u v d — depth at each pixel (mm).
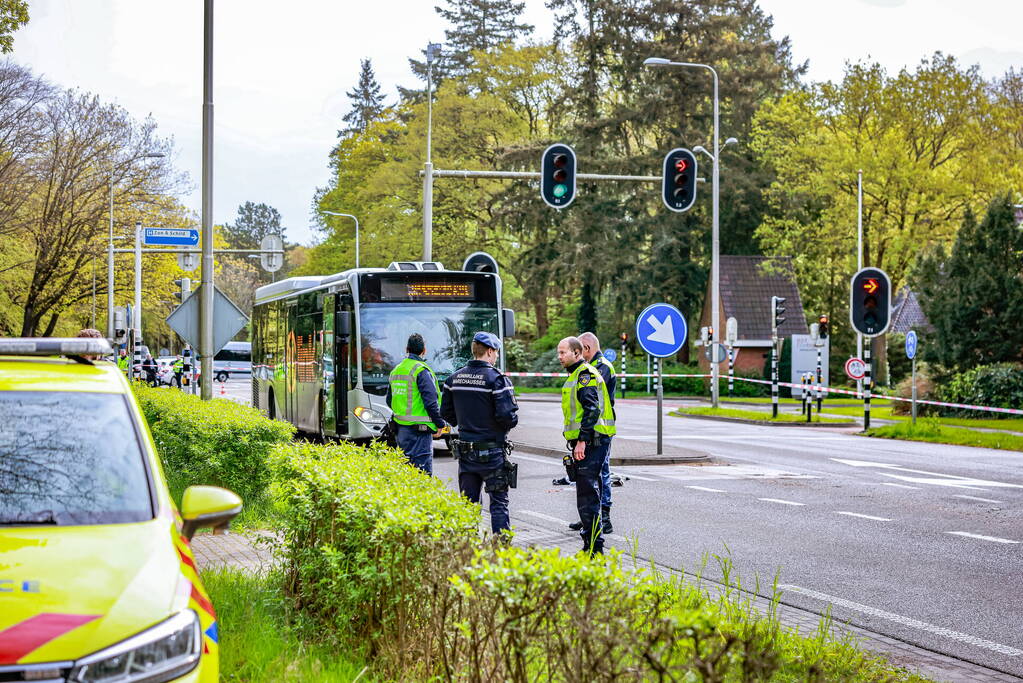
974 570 13719
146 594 5734
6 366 7711
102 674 5301
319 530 9352
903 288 83625
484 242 84688
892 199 71062
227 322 23000
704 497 20562
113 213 67000
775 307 46531
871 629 10719
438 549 7152
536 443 30969
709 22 77062
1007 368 46594
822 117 74188
